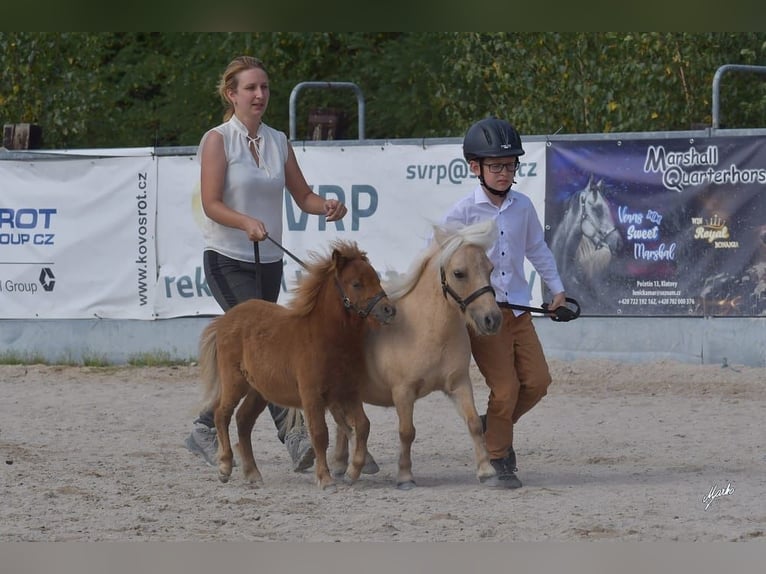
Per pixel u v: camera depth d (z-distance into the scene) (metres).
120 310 17.67
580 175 16.33
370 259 16.91
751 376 15.51
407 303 9.39
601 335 16.39
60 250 17.75
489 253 9.70
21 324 17.92
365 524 8.37
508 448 9.80
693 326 16.14
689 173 16.02
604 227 16.28
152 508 8.93
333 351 9.23
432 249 9.30
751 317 15.96
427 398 15.16
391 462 11.16
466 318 9.02
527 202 9.94
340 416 9.75
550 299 16.42
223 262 10.42
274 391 9.56
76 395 15.38
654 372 15.80
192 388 15.86
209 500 9.24
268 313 9.67
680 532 8.13
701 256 16.05
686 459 11.17
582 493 9.48
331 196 16.95
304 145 17.00
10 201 17.81
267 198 10.43
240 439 10.07
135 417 13.85
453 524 8.37
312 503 9.11
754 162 15.83
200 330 17.52
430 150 16.72
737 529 8.23
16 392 15.62
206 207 10.18
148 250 17.56
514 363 9.82
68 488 9.59
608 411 13.93
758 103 21.84
